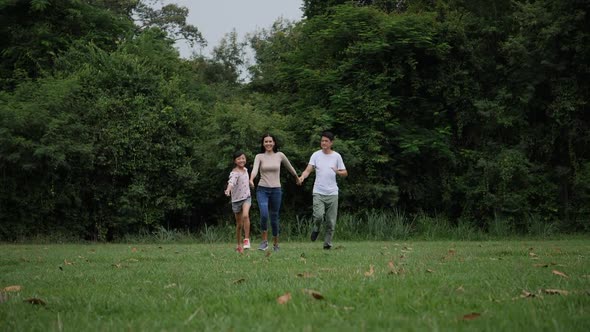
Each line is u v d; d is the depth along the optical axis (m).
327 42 21.78
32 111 17.05
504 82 20.42
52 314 3.75
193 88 24.00
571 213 19.38
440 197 20.25
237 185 9.99
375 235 17.95
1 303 4.18
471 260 7.47
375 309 3.61
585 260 7.44
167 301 4.11
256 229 18.38
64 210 17.80
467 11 21.81
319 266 6.66
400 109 20.42
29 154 16.84
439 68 20.41
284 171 18.80
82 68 19.39
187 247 12.40
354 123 19.70
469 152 19.91
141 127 18.23
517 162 18.98
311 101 21.17
